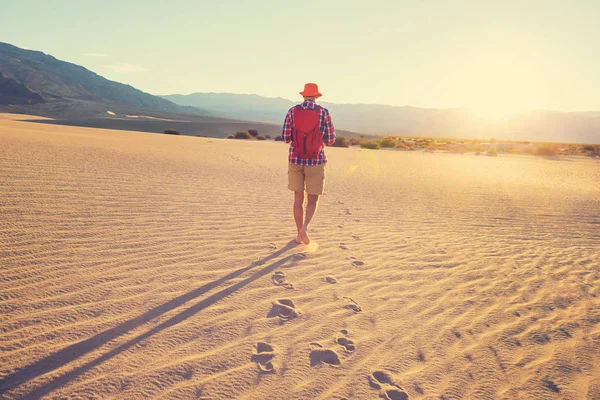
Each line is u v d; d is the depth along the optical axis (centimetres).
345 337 265
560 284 391
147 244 414
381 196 909
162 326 262
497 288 372
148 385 204
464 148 4653
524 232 628
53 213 479
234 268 375
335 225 588
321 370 227
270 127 9231
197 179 868
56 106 18188
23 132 1512
